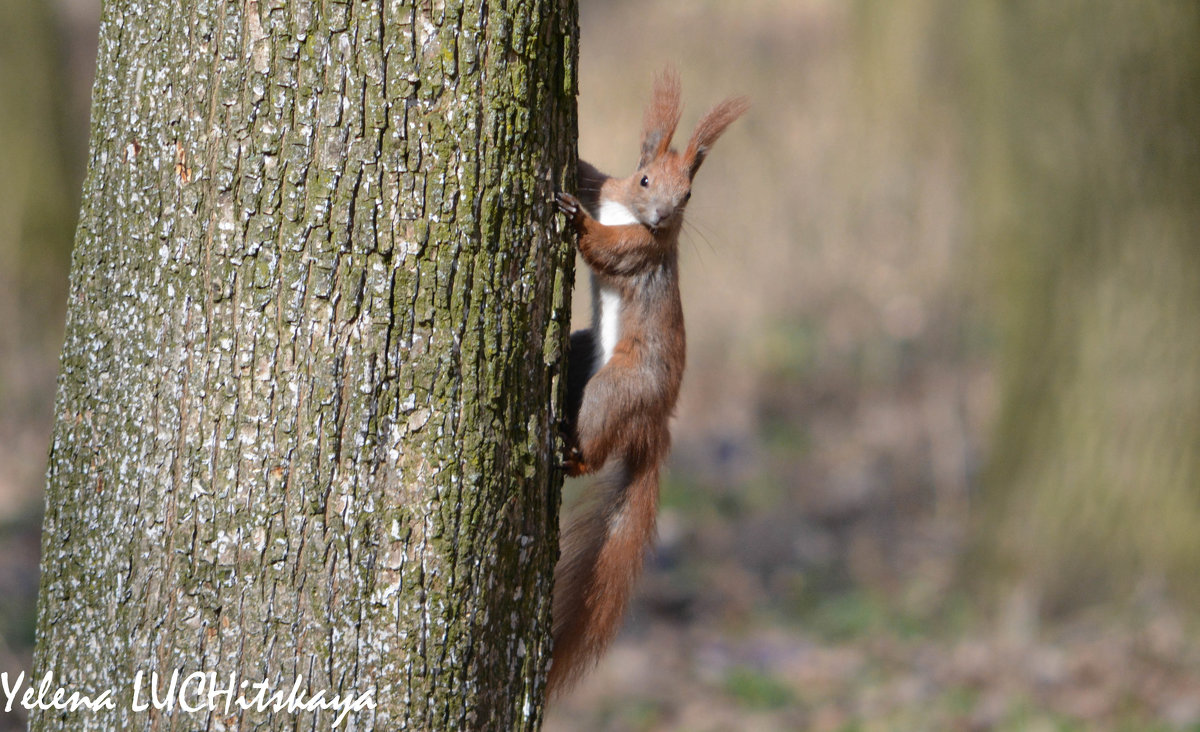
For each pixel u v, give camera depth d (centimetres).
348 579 471
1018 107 1373
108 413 483
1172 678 1179
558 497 541
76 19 2948
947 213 1950
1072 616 1323
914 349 1939
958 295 1941
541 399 520
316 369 463
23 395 1747
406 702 479
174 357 468
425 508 477
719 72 2200
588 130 2180
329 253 460
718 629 1359
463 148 469
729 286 2031
